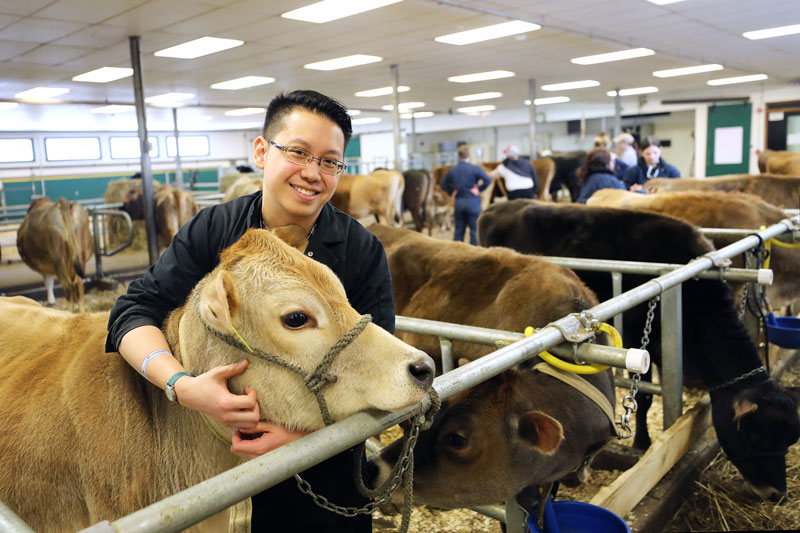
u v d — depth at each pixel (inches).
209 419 50.0
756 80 594.9
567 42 356.5
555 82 554.3
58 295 311.4
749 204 167.0
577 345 63.6
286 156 49.6
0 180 687.7
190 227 53.4
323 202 52.1
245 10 249.9
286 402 43.6
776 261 160.6
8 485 50.6
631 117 818.8
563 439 66.1
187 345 46.9
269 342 43.1
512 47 366.6
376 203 440.5
